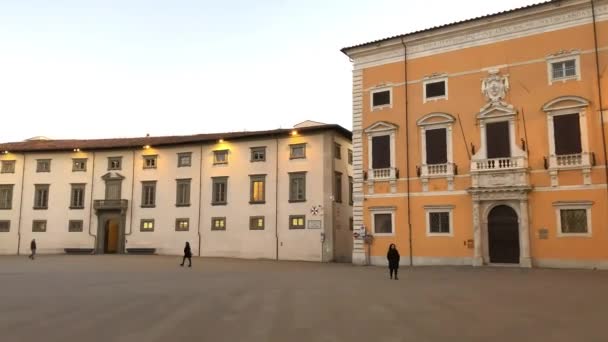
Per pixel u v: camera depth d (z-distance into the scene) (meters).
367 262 36.22
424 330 10.97
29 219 54.34
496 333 10.61
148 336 10.45
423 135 35.25
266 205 46.50
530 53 32.31
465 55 34.47
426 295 17.30
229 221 47.88
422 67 35.97
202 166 50.03
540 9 31.80
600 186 29.38
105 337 10.37
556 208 30.48
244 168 48.06
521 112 32.12
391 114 36.69
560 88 31.16
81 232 53.12
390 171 36.06
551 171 30.73
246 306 14.73
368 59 38.22
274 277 25.42
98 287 20.19
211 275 26.66
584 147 29.95
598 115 29.86
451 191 33.91
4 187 55.28
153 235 51.00
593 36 30.50
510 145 32.19
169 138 54.00
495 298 16.31
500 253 31.97
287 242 45.03
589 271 27.62
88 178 53.84
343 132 46.38
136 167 52.75
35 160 55.25
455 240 33.34
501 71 33.06
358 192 37.22
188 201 50.09
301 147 46.00
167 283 21.97
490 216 32.59
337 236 44.47
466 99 34.06
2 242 54.25
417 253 34.50
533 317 12.57
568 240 29.97
